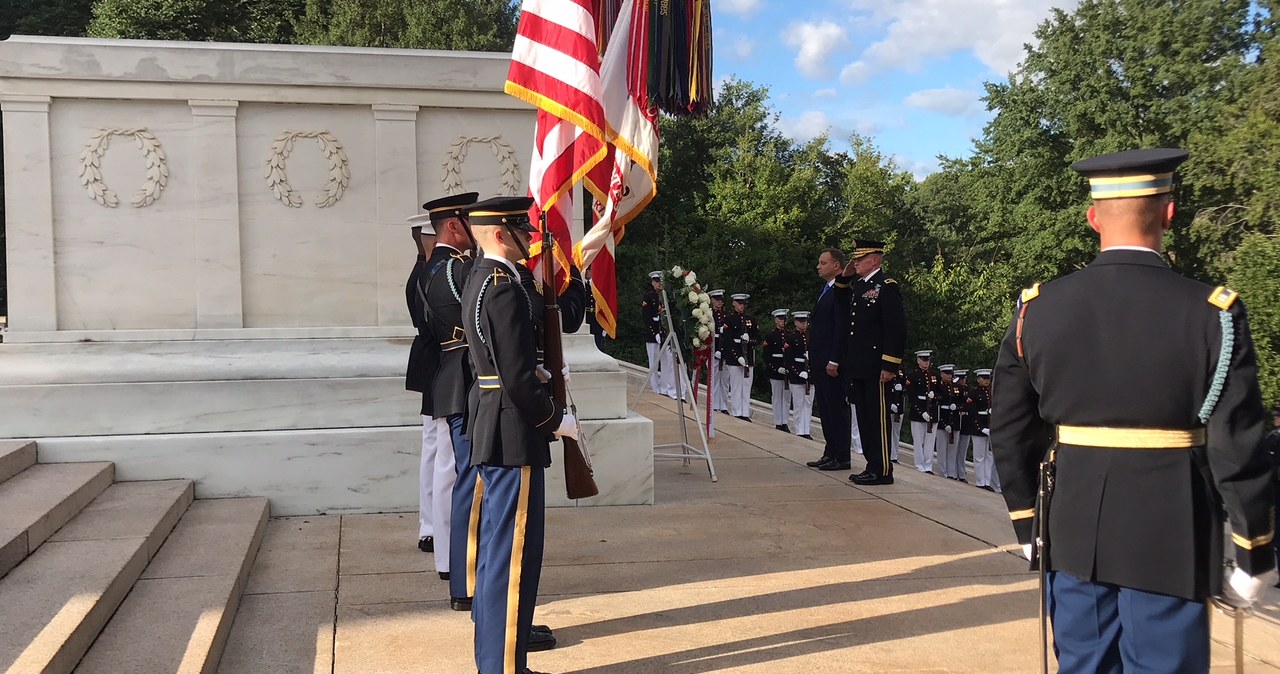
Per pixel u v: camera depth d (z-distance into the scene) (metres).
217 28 30.66
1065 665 2.70
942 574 5.16
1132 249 2.68
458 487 4.46
